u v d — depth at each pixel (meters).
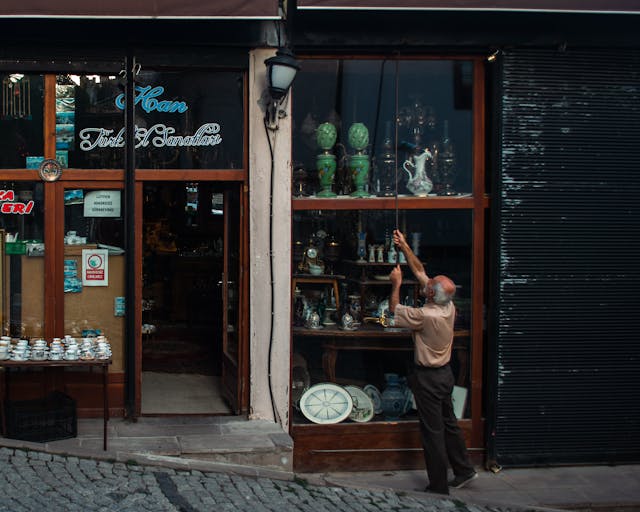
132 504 5.01
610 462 6.97
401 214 6.96
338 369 6.91
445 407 6.25
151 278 10.31
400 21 6.54
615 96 6.84
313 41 6.54
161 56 6.46
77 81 6.57
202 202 10.23
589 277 6.86
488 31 6.63
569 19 6.66
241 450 5.97
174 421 6.64
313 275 6.87
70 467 5.52
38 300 6.66
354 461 6.77
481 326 6.91
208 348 9.59
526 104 6.75
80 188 6.62
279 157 6.57
